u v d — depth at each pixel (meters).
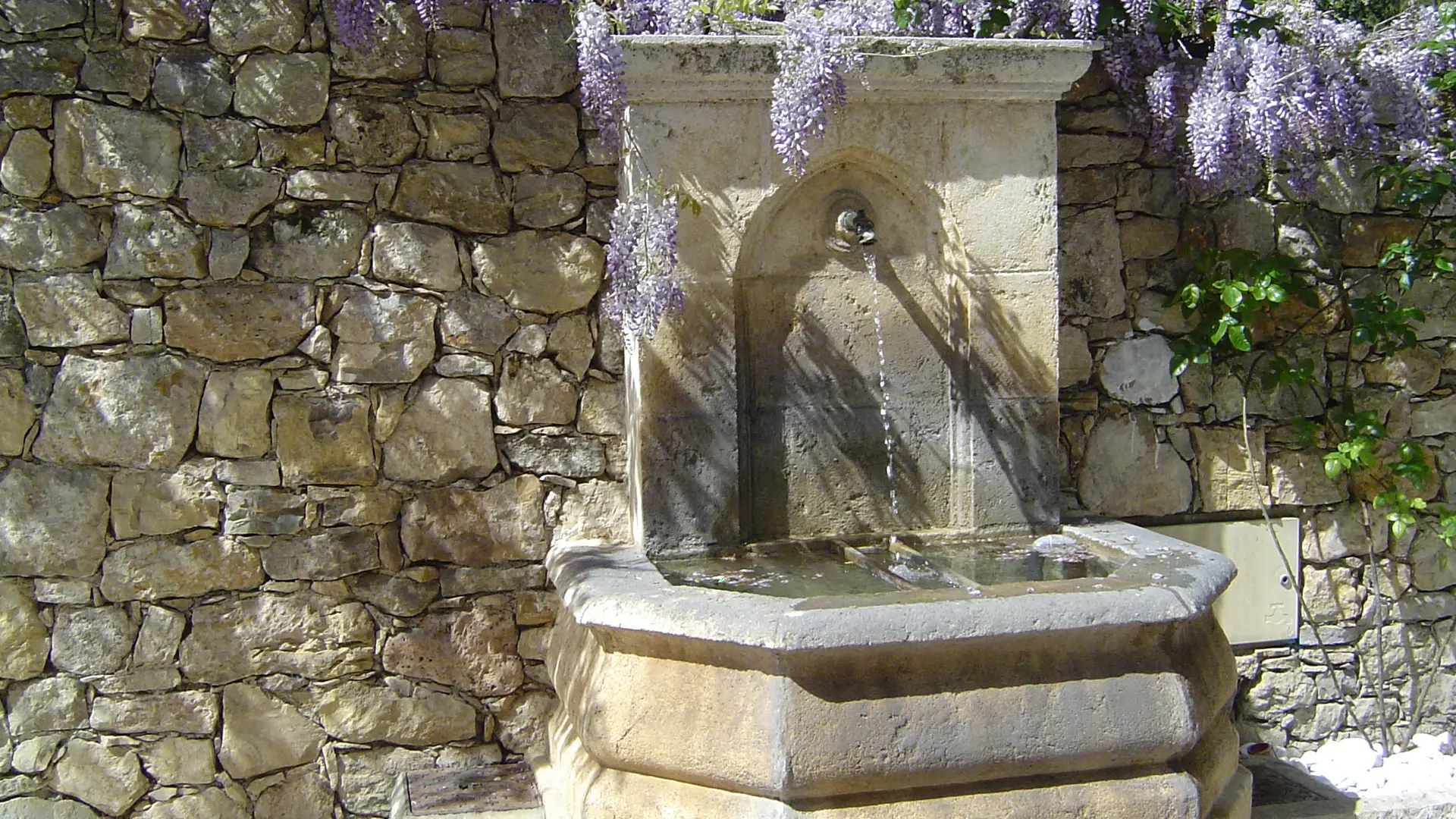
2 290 3.01
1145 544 3.12
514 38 3.25
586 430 3.34
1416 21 3.59
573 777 2.80
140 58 3.06
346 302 3.18
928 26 3.38
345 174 3.17
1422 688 3.86
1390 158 3.73
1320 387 3.74
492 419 3.28
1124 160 3.59
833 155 3.23
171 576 3.13
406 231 3.20
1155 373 3.63
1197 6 3.48
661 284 3.02
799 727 2.45
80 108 3.03
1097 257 3.59
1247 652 3.75
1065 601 2.57
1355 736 3.82
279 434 3.16
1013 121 3.29
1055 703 2.57
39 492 3.05
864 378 3.36
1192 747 2.65
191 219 3.09
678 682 2.59
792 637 2.41
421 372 3.23
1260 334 3.69
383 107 3.18
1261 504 3.71
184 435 3.11
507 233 3.27
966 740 2.51
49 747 3.09
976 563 3.11
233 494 3.15
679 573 3.06
